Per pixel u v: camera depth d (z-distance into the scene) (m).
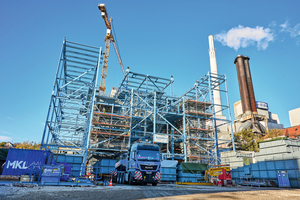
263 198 11.43
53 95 34.28
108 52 93.69
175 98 52.38
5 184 13.98
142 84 51.53
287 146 28.47
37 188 13.20
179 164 31.38
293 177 24.80
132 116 43.22
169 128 54.84
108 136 41.53
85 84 39.97
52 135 38.56
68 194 10.88
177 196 11.34
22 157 18.89
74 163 29.75
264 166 28.66
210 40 121.31
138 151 20.69
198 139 47.16
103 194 11.42
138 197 10.59
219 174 25.75
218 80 54.19
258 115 94.31
